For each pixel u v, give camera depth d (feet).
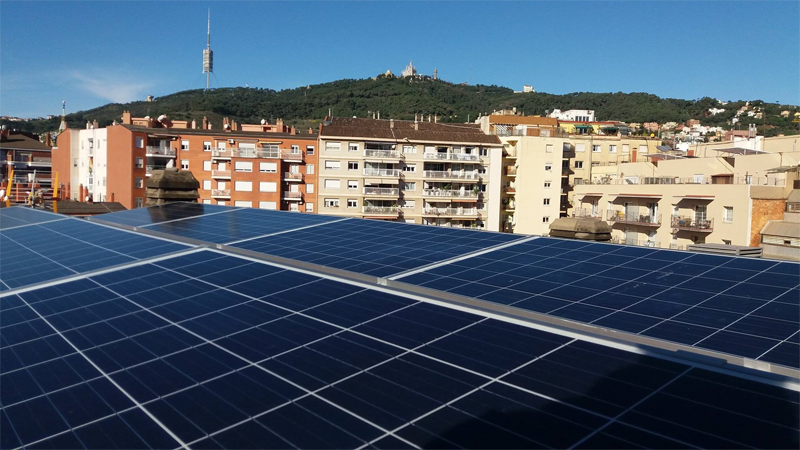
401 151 322.96
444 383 27.20
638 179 263.08
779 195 188.65
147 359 32.30
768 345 28.89
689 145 340.59
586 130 425.69
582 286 41.32
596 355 29.35
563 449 21.40
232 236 68.80
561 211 349.20
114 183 325.83
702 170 238.48
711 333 30.99
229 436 23.80
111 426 25.40
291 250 59.06
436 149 328.70
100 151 344.49
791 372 26.03
